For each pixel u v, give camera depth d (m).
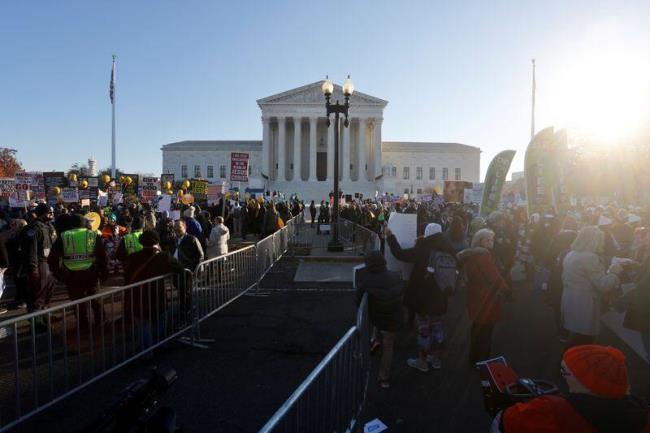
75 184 24.50
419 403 5.38
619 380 2.27
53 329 7.11
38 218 8.72
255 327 8.35
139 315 6.57
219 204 24.25
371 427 4.75
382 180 81.69
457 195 22.50
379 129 84.44
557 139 15.66
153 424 2.32
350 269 14.38
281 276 13.39
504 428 2.45
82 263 7.61
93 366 5.65
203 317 7.94
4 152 74.75
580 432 2.24
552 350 7.12
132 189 24.58
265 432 2.40
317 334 7.96
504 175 15.24
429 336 6.34
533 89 34.00
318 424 3.51
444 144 99.31
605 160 19.70
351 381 4.43
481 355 6.28
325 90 18.03
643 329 5.44
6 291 12.01
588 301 5.83
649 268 5.44
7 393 5.49
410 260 6.47
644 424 2.25
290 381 5.98
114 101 37.34
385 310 5.70
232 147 95.62
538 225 10.78
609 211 14.01
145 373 6.22
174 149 96.88
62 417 5.02
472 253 6.24
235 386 5.81
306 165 91.19
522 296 10.95
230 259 9.35
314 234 25.62
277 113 84.38
